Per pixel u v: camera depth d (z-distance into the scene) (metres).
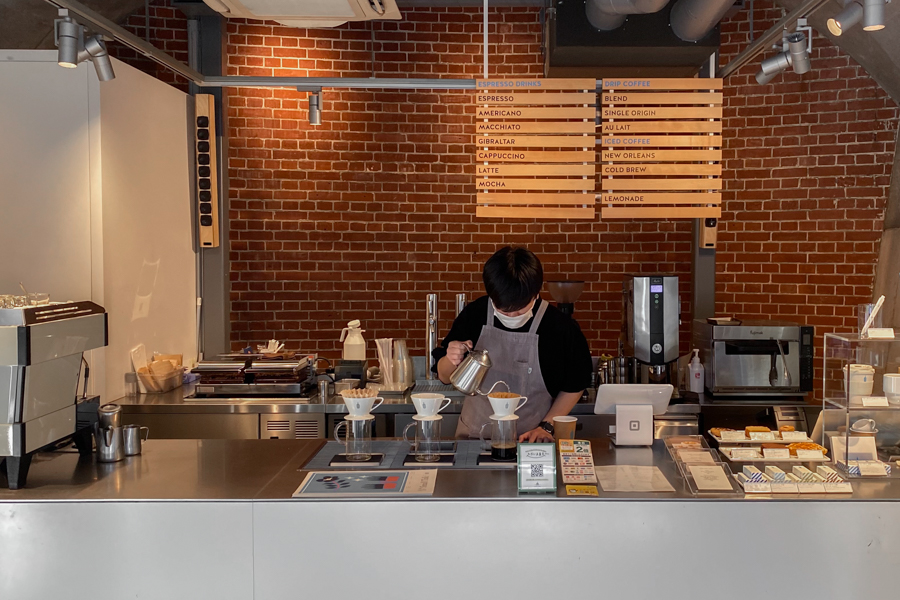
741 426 4.11
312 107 4.29
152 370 4.08
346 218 5.45
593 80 4.21
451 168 5.45
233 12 3.41
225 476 2.36
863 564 2.11
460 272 5.52
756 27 5.16
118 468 2.47
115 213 3.74
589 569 2.13
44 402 2.34
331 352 5.50
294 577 2.14
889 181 4.97
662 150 4.27
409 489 2.20
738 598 2.13
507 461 2.48
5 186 3.59
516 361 3.08
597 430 4.11
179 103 4.50
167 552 2.15
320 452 2.65
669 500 2.12
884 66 4.66
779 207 5.22
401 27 5.37
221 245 4.91
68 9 3.00
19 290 3.62
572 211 4.32
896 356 2.35
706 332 4.27
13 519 2.15
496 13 5.37
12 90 3.57
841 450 2.37
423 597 2.14
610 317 5.52
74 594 2.16
